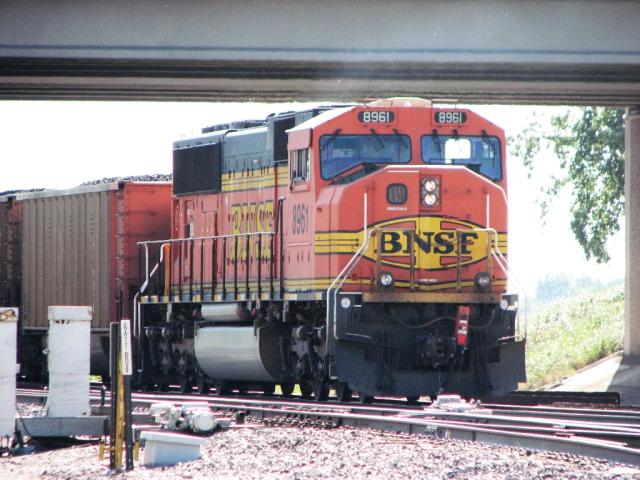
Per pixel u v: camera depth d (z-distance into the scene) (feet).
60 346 190.08
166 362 316.19
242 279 282.56
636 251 388.57
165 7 305.32
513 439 174.19
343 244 245.45
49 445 193.77
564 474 144.87
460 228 250.57
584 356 432.66
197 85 343.67
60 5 305.32
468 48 307.99
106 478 152.66
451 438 184.55
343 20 306.76
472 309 248.32
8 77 331.98
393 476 145.59
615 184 481.05
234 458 164.14
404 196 248.32
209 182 300.40
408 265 247.91
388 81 334.24
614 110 479.82
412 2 306.96
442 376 247.91
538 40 308.81
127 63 312.91
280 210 266.57
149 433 166.50
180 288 311.06
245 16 306.14
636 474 144.15
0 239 408.05
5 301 406.00
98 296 346.54
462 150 257.14
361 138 253.44
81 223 357.41
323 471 150.20
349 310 242.17
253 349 269.44
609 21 309.63
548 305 593.01
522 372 251.80
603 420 210.59
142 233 341.82
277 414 216.95
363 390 243.40
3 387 185.37
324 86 344.90
